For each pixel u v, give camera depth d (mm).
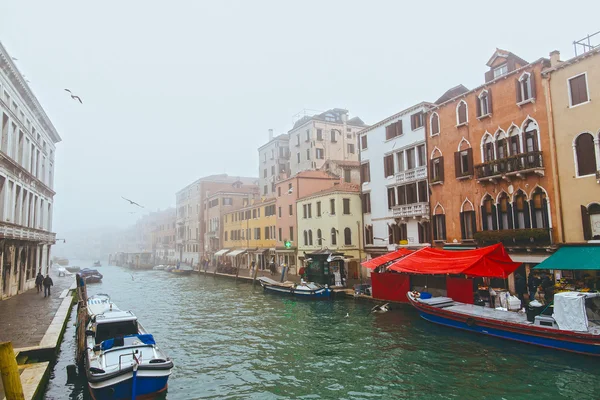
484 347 13914
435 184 24859
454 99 23703
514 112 20297
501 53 22016
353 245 32438
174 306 26609
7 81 23812
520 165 19312
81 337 13039
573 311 12578
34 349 12688
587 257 15898
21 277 28391
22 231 25906
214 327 19453
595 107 16844
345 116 49094
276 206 43344
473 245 22062
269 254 45156
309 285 27469
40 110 31688
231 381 11898
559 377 11047
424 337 15547
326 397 10539
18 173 26109
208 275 50750
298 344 15656
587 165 17156
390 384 11203
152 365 10117
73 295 26703
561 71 18188
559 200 17969
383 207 29844
